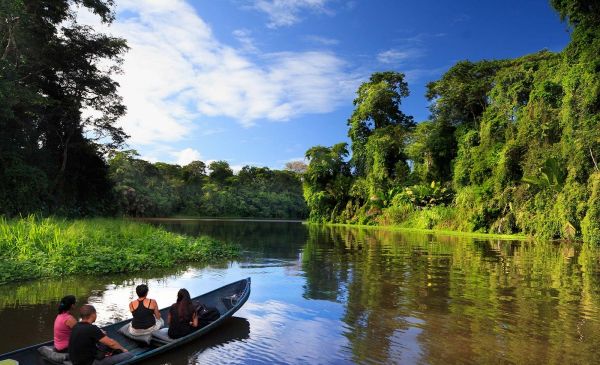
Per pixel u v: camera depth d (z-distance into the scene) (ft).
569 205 90.22
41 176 83.66
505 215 117.50
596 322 27.30
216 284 38.99
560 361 20.74
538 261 56.49
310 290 36.63
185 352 21.53
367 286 38.50
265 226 169.58
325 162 219.82
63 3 85.92
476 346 22.76
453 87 155.43
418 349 22.26
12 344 22.18
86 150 107.24
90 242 51.70
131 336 22.03
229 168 340.18
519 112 123.54
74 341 18.04
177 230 122.42
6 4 62.64
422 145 167.53
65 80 99.45
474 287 38.32
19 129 85.51
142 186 253.65
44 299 31.86
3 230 48.19
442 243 85.40
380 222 178.09
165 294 34.53
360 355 21.33
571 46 100.42
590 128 88.69
